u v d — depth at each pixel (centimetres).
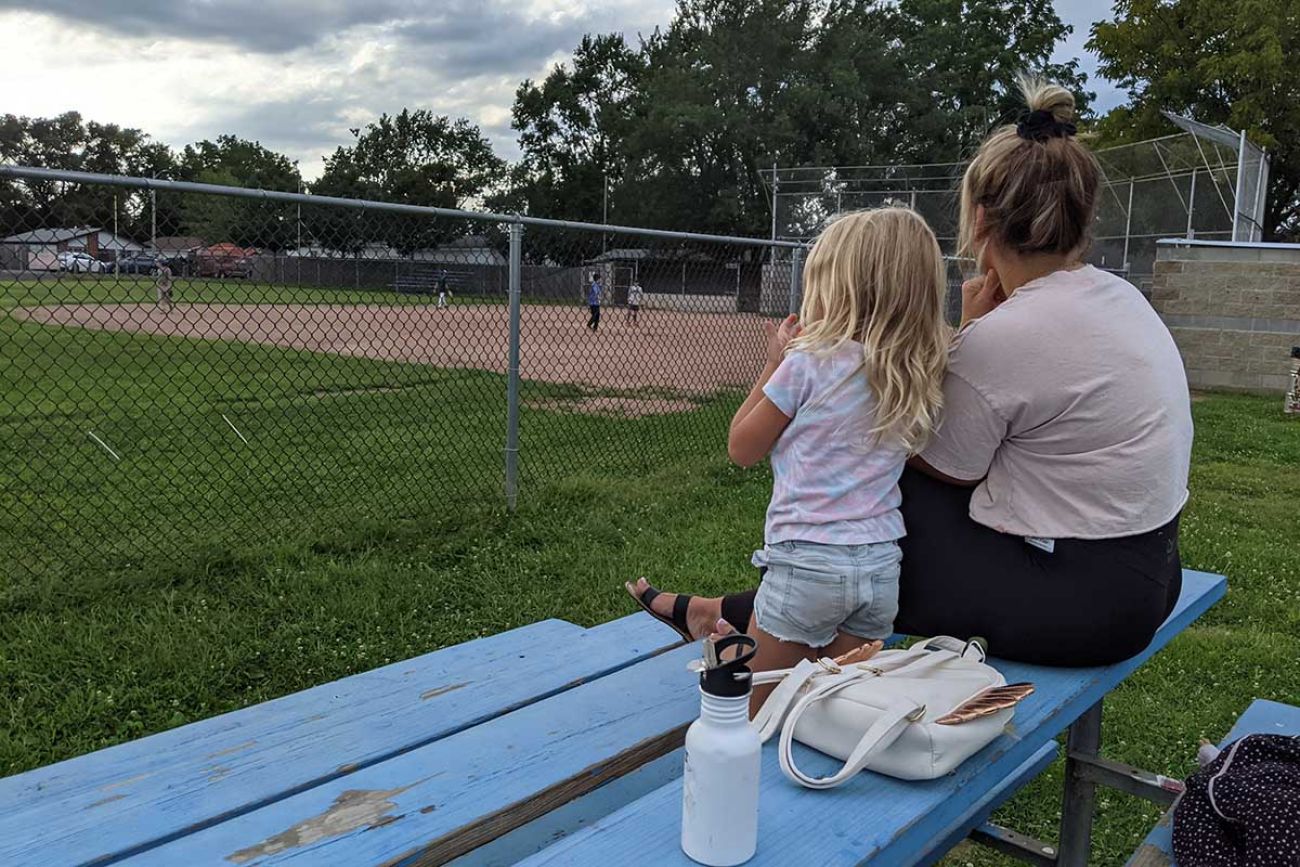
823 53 4719
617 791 215
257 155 8575
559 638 270
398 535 507
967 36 4847
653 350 1352
